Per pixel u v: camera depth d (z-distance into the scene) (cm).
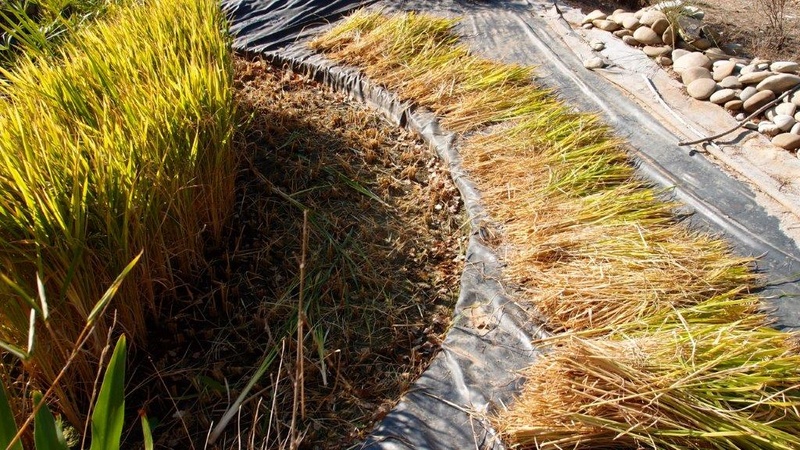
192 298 262
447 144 343
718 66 382
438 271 283
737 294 244
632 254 254
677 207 292
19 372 224
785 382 200
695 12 443
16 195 198
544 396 201
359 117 385
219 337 250
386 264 285
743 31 478
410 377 235
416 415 209
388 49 425
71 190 204
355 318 259
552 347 225
